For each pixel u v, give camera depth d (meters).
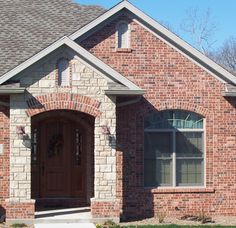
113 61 20.33
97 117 18.73
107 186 18.66
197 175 20.69
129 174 20.02
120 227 17.47
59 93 18.59
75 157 21.72
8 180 19.06
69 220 18.33
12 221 18.11
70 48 18.52
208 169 20.61
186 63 20.58
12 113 18.34
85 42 20.23
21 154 18.30
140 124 20.19
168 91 20.45
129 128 20.09
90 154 21.09
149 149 20.42
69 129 21.72
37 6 23.70
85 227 17.56
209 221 19.16
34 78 18.48
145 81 20.38
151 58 20.44
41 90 18.52
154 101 20.36
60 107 18.59
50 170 21.59
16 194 18.20
